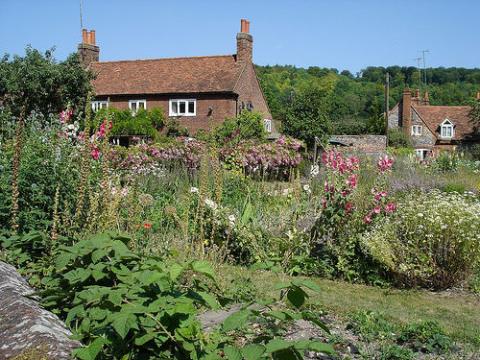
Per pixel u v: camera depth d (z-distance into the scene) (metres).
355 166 7.88
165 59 39.09
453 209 7.36
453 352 4.62
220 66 37.28
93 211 4.83
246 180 10.89
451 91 97.69
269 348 2.22
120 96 38.12
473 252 7.06
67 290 3.14
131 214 5.71
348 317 5.37
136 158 13.65
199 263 2.74
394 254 7.20
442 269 7.10
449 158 21.25
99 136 7.67
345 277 7.43
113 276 3.10
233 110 35.81
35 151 6.30
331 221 7.59
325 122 39.62
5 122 7.80
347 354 4.43
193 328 2.65
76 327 2.85
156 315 2.63
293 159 16.20
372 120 55.16
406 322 5.40
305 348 2.21
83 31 40.59
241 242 7.43
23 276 3.80
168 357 2.56
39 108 24.52
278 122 51.75
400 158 20.44
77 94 25.72
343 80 92.38
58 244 4.09
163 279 2.75
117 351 2.59
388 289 7.04
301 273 7.37
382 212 7.73
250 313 2.55
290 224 8.01
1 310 2.89
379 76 107.56
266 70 97.44
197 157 14.28
